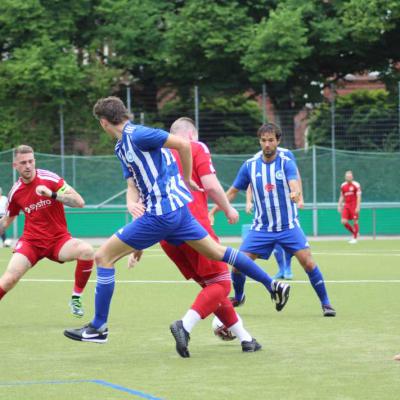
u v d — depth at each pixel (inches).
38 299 960.9
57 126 2495.1
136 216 578.6
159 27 2647.6
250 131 2465.6
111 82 2571.4
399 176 2197.3
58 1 2561.5
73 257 772.6
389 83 2738.7
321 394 481.4
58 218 773.3
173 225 575.8
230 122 2460.6
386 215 2203.5
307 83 2682.1
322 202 2190.0
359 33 2502.5
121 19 2615.7
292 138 2456.9
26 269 761.6
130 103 2428.6
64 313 843.4
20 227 2150.6
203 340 669.3
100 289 593.3
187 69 2635.3
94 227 2181.3
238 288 827.4
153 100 2682.1
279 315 810.2
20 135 2481.5
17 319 800.9
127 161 575.2
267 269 1344.7
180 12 2566.4
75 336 598.5
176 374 539.5
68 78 2452.0
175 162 589.0
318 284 801.6
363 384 506.3
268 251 838.5
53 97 2465.6
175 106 2600.9
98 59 2625.5
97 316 599.2
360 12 2475.4
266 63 2463.1
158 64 2623.0
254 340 619.5
